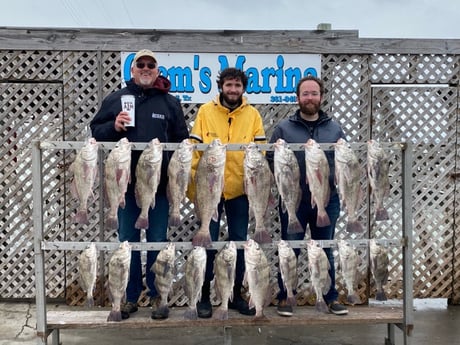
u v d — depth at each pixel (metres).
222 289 3.63
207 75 4.98
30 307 5.05
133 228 3.95
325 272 3.70
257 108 5.05
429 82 5.14
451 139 5.17
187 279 3.65
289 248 3.66
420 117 5.15
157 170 3.56
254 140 4.04
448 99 5.16
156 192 3.81
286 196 3.62
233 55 4.99
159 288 3.72
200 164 3.64
